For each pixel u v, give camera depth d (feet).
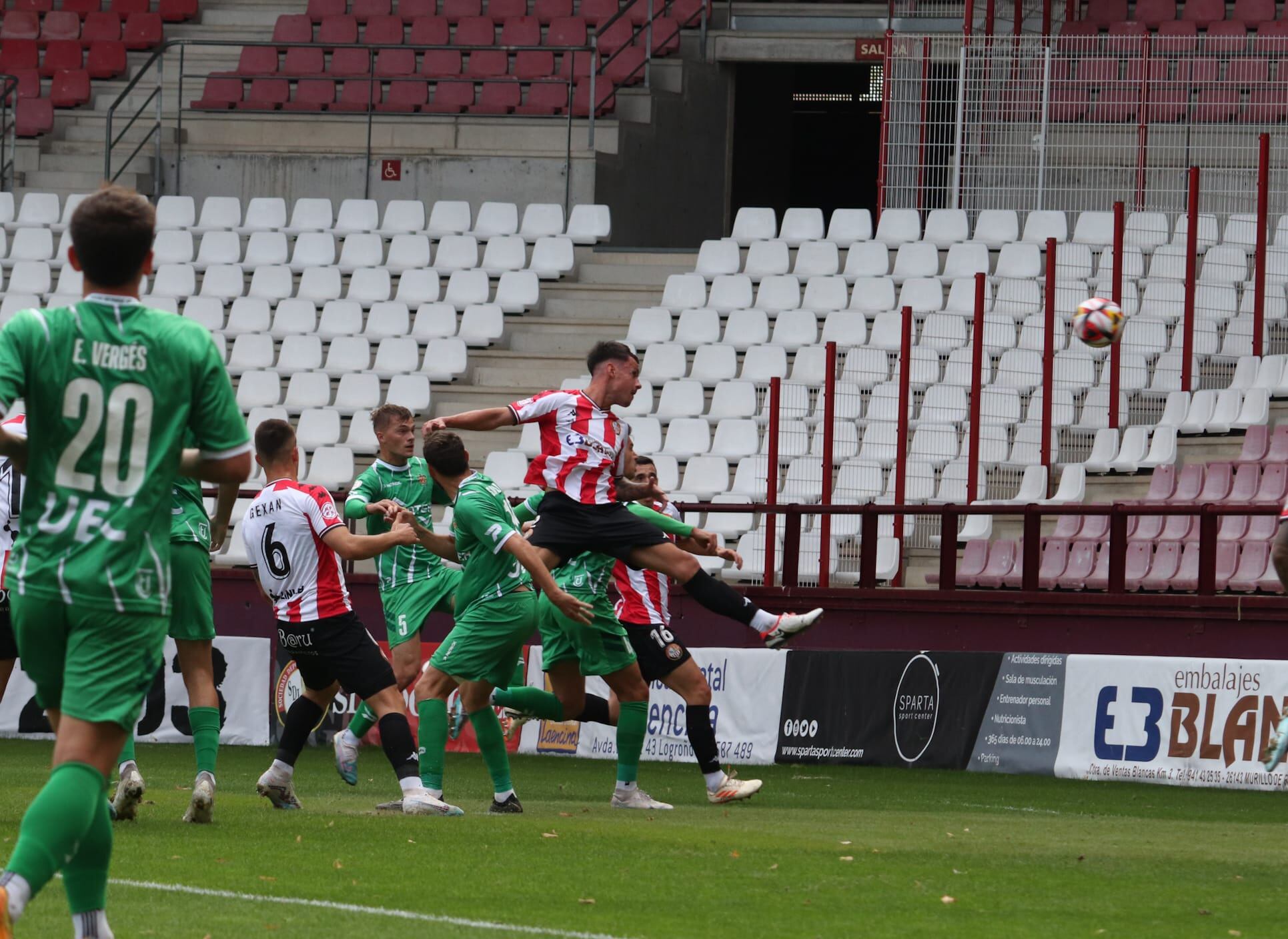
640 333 229.66
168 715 163.94
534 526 101.24
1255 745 128.06
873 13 291.99
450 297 243.60
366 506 92.73
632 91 280.31
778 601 163.12
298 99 285.84
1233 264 216.54
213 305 245.45
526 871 70.64
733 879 69.82
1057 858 80.02
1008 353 205.57
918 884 69.72
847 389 206.59
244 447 50.11
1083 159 243.60
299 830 82.94
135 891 63.26
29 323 47.60
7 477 90.84
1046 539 180.45
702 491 200.23
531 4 297.12
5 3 311.88
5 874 44.75
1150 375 205.16
